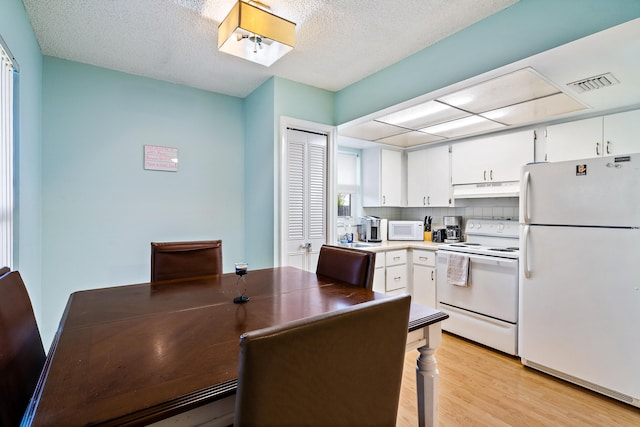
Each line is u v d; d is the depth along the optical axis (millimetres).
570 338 2020
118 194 2557
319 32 2010
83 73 2416
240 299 1374
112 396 669
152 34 2027
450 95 2156
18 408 808
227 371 784
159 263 1838
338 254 1859
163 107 2766
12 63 1528
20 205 1683
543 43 1634
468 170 3365
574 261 2004
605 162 1883
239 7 1646
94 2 1702
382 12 1800
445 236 3730
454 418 1696
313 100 2906
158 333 1022
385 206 4027
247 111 3133
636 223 1769
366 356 728
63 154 2332
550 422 1664
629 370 1788
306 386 634
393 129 3074
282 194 2711
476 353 2533
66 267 2344
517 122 2848
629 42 1517
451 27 1968
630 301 1786
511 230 3053
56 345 924
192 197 2916
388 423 821
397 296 803
